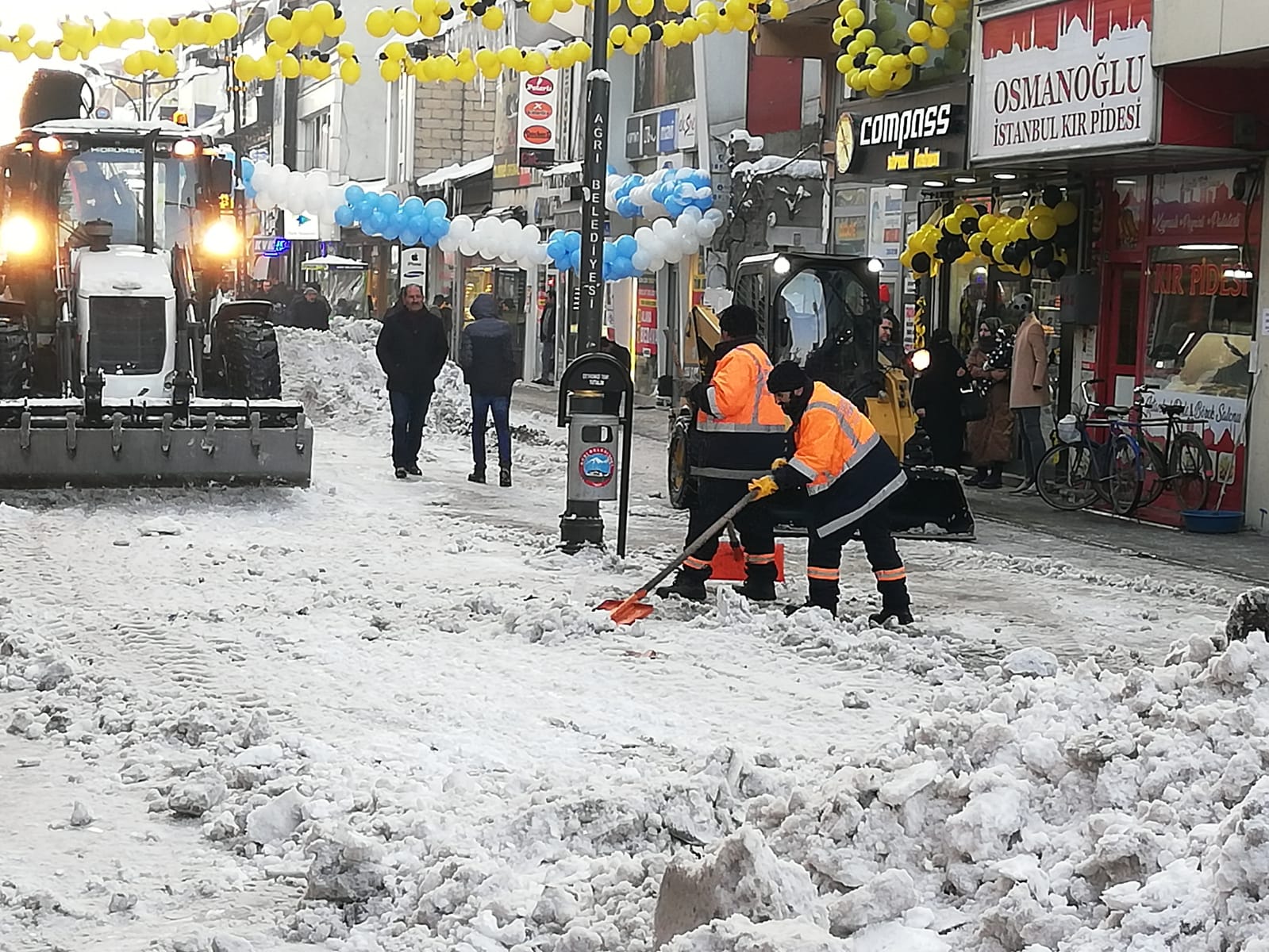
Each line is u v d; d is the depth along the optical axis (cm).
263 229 7000
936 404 2172
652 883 600
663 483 2227
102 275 1869
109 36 1894
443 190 5500
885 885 518
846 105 2495
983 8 2098
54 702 948
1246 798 482
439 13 1991
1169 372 2036
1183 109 1805
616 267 3158
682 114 3697
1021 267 2272
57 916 625
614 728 920
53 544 1534
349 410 2891
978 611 1329
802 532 1734
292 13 1975
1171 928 463
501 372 2130
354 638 1149
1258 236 1880
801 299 1961
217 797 767
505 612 1190
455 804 746
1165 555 1683
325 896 632
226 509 1788
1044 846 540
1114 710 623
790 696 1008
